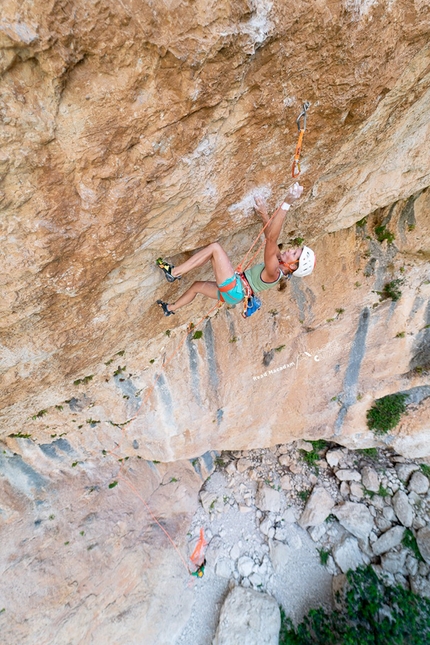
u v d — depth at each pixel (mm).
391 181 3791
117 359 4551
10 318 2605
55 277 2479
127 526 7422
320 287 5633
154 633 7250
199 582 8609
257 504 9562
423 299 6102
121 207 2326
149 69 1801
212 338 5539
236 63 1936
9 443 5105
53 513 6254
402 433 8648
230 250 3832
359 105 2494
